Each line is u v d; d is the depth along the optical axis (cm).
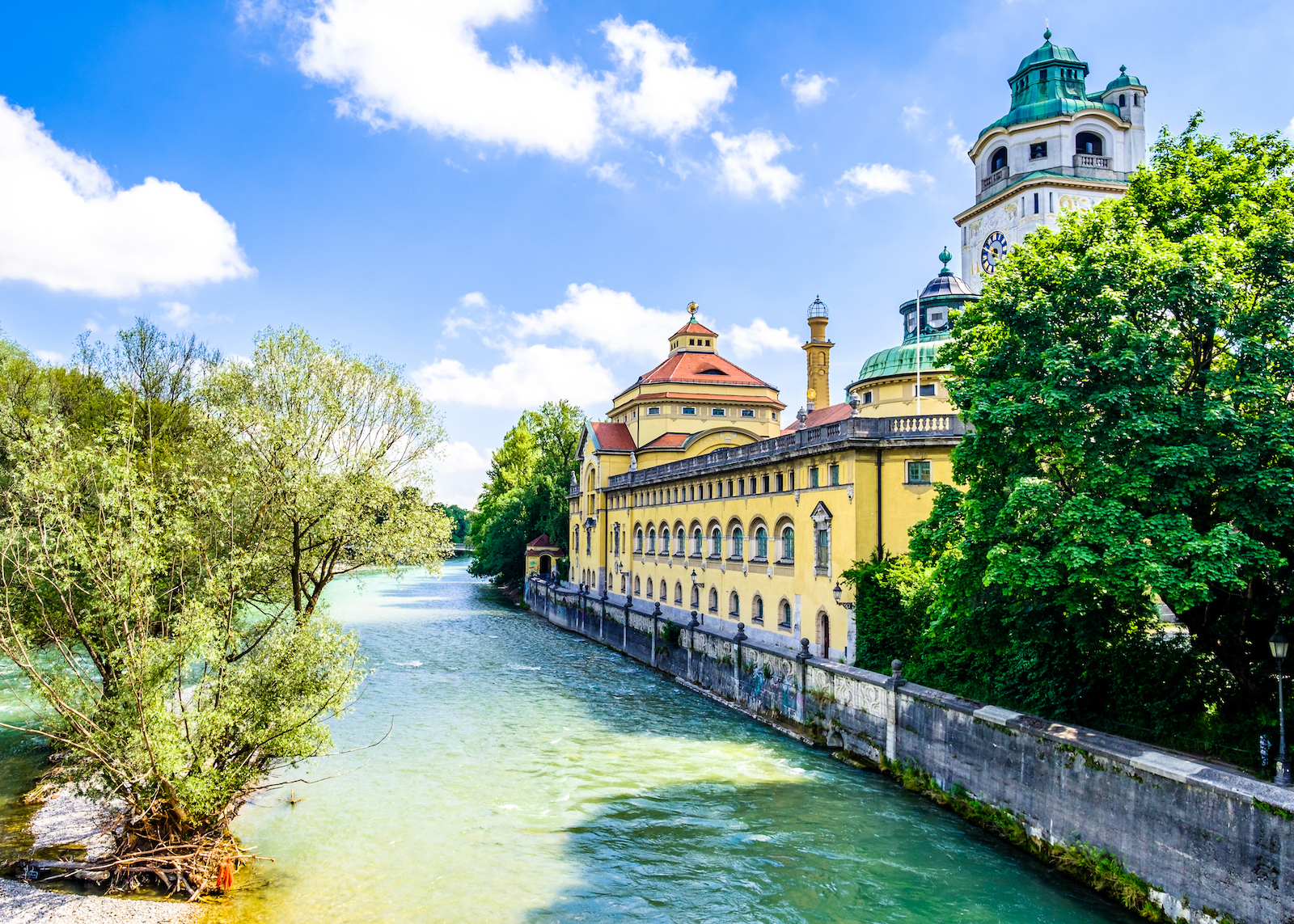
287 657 2128
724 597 4700
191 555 2322
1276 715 1914
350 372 3069
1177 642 2228
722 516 4766
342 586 11775
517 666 5178
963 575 2238
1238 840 1659
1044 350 2048
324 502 2802
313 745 2103
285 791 2731
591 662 5419
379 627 7112
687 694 4384
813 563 3691
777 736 3472
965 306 2512
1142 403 1864
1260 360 1811
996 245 5109
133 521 1975
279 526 2816
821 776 2897
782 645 3956
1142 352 1859
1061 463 2031
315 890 2022
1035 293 2109
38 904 1883
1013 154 5019
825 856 2216
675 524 5559
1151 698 2120
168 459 3102
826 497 3600
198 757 1980
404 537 3027
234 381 2938
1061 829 2114
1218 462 1756
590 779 2866
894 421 3447
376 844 2309
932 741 2655
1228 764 1864
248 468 2619
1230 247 1889
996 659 2547
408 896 1997
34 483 1983
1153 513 1852
